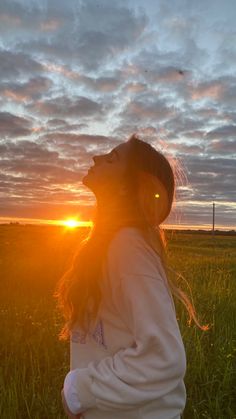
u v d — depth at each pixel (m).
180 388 1.44
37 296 7.57
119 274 1.41
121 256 1.42
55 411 3.34
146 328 1.32
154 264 1.45
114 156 1.63
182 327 5.16
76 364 1.56
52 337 4.91
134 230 1.49
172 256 17.44
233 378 4.08
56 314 5.74
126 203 1.56
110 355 1.46
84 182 1.70
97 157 1.71
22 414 3.49
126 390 1.32
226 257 20.50
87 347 1.53
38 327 5.35
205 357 4.48
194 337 4.80
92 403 1.38
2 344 4.73
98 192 1.65
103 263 1.47
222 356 4.38
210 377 4.14
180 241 42.06
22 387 3.65
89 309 1.51
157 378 1.31
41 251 14.73
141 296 1.36
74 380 1.43
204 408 3.65
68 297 1.57
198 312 6.32
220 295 7.99
